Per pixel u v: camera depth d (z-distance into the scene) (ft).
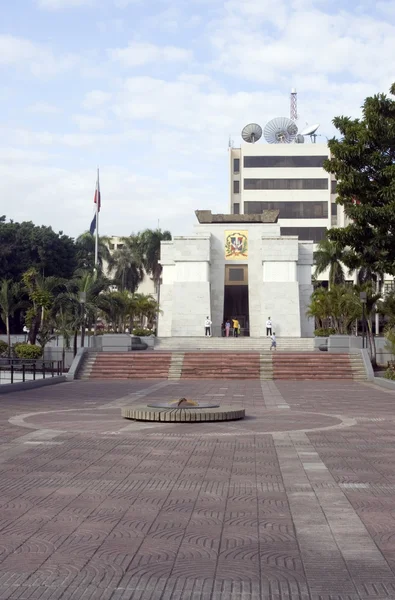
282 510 28.02
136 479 34.37
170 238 302.04
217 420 58.54
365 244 100.22
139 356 140.05
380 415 65.41
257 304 236.63
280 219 329.52
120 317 217.15
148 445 45.42
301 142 361.10
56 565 21.16
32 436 49.16
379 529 25.07
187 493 31.24
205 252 234.58
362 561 21.52
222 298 240.32
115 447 44.47
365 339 162.40
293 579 19.99
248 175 331.57
